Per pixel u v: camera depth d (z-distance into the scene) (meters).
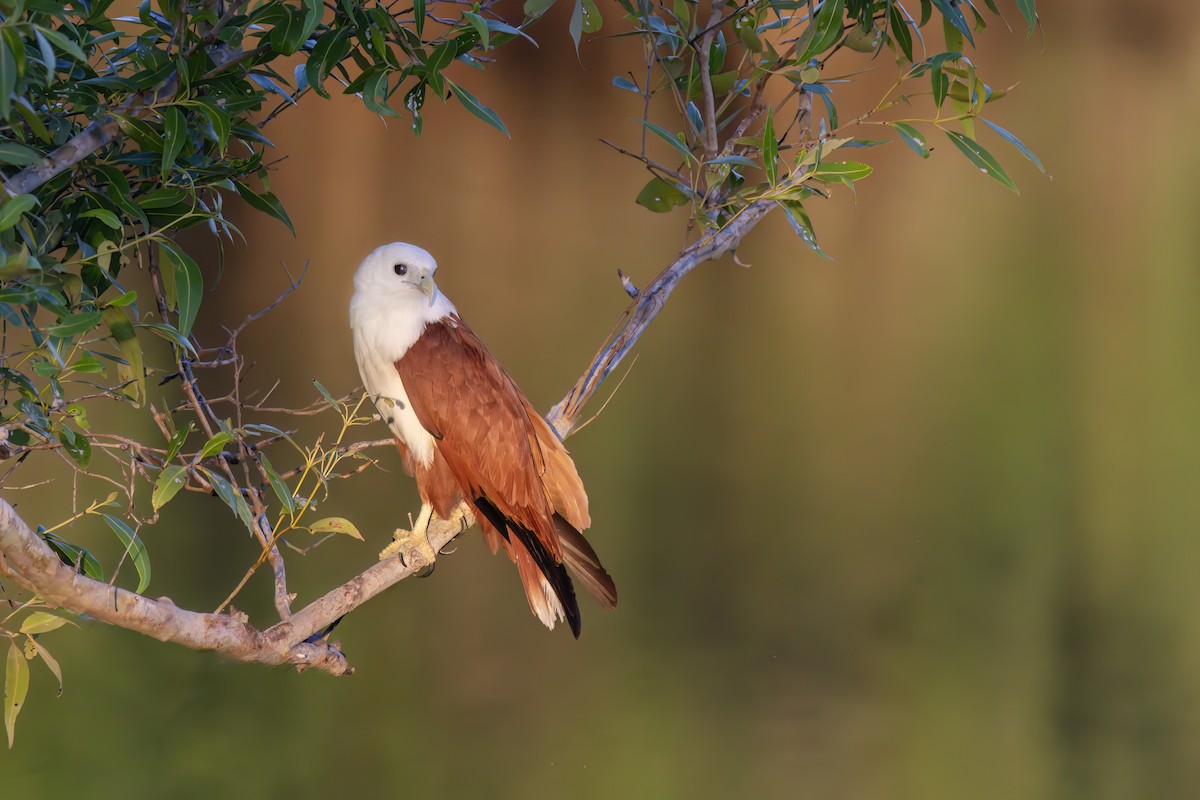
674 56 7.26
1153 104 30.95
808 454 14.72
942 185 27.27
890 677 10.06
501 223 23.67
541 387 16.09
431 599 10.97
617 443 14.82
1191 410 16.50
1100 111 30.16
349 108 24.08
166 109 4.62
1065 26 31.95
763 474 14.01
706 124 7.18
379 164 24.62
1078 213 26.47
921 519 13.02
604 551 12.03
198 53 4.69
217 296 18.53
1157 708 9.83
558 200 25.11
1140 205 26.78
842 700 9.71
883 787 8.55
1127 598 11.69
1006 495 13.70
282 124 23.62
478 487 6.69
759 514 12.95
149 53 4.62
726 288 22.02
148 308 13.23
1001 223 26.03
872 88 24.19
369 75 4.98
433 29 7.04
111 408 12.44
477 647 10.08
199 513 11.37
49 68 3.48
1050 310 21.03
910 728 9.41
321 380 15.20
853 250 24.58
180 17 4.55
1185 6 32.03
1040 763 8.99
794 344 19.19
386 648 9.88
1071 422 15.99
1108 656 10.60
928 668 10.26
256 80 5.50
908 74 6.29
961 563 12.10
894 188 26.83
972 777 8.94
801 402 16.56
